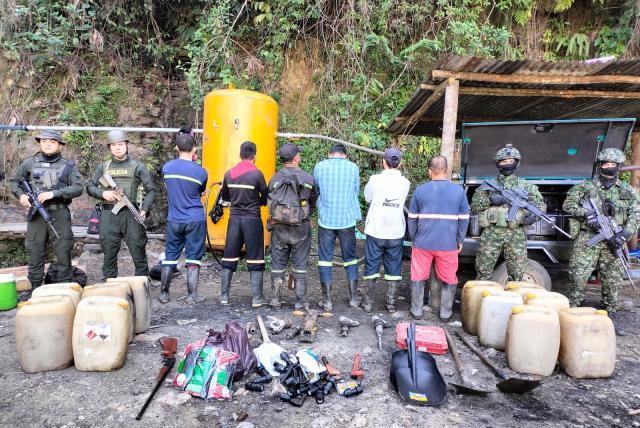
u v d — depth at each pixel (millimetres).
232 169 4457
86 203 8305
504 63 4312
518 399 2805
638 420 2582
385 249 4531
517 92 5203
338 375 3010
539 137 5238
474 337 3902
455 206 4207
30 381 2891
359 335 3861
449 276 4320
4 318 4172
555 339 3115
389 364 3277
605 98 5457
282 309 4605
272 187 4273
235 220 4520
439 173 4301
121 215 4754
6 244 7051
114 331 3033
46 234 4707
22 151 8109
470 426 2467
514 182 4375
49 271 5094
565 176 5340
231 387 2770
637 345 3848
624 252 4363
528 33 9617
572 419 2576
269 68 9023
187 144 4629
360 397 2781
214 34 8273
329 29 9008
